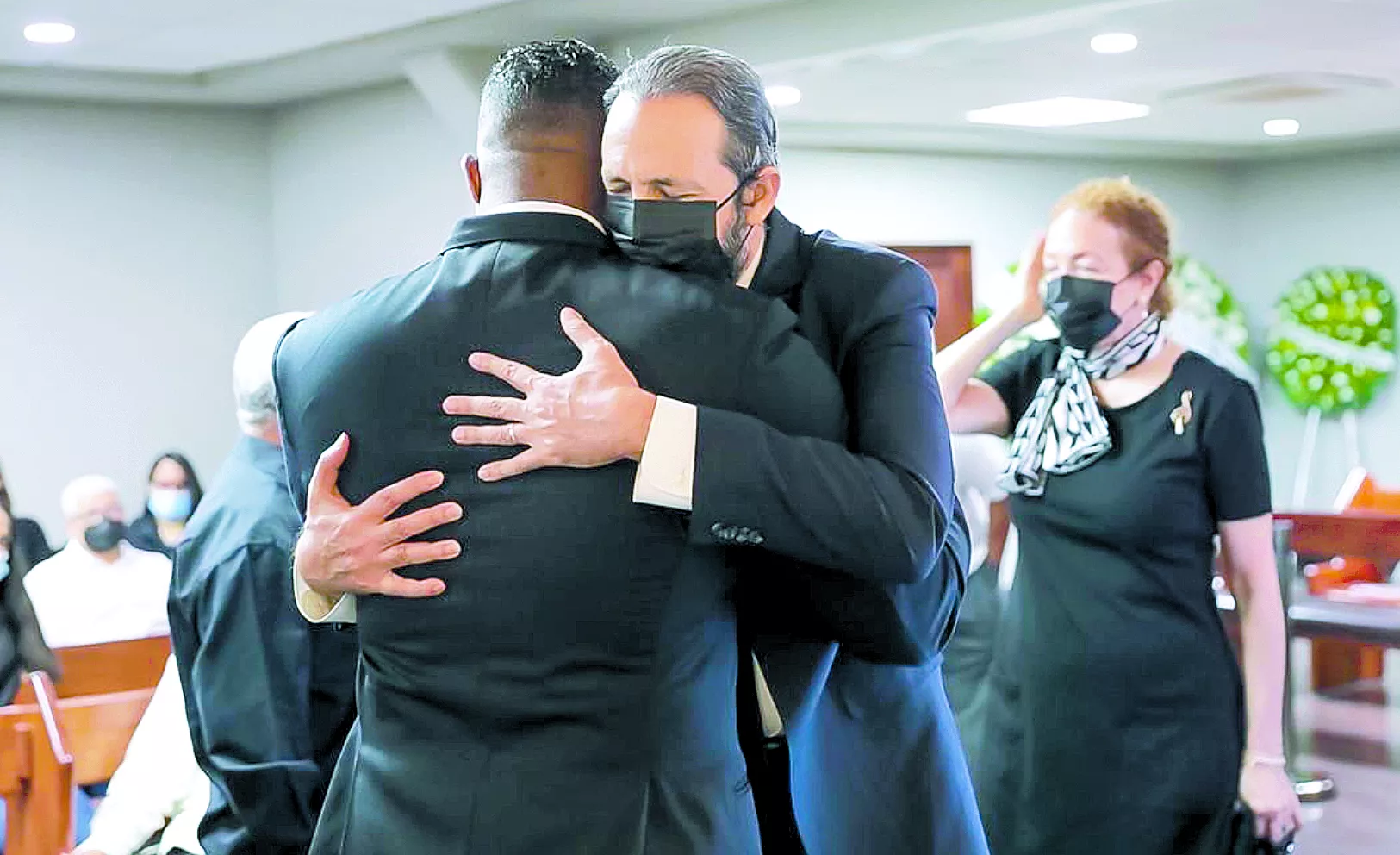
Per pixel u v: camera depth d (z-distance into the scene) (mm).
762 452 1274
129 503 7578
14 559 3701
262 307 7984
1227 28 5258
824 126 7754
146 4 5184
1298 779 5539
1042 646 2678
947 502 1383
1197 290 9508
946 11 5164
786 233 1521
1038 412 2691
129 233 7551
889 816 1645
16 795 2568
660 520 1302
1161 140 8977
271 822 2273
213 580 2324
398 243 7129
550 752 1310
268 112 7926
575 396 1282
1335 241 9828
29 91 7137
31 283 7297
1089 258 2572
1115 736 2613
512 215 1383
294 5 5262
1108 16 4930
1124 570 2592
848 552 1292
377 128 7168
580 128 1400
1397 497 7266
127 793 2689
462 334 1341
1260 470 2590
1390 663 7828
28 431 7293
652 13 5598
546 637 1302
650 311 1329
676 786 1314
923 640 1446
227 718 2289
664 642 1312
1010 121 7719
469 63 6121
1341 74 6449
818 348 1480
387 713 1392
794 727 1507
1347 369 9633
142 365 7609
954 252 8742
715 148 1345
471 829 1310
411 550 1325
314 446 1414
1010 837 2738
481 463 1324
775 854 1553
